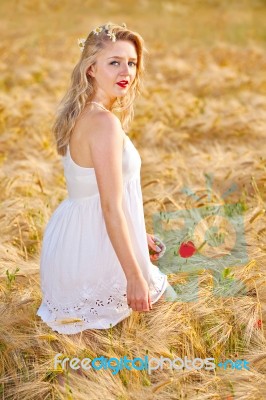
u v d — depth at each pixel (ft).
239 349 11.41
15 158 21.02
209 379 10.44
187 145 22.88
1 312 11.78
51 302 11.43
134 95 11.47
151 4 63.93
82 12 59.36
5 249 13.88
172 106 25.35
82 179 10.62
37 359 11.13
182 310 11.64
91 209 10.87
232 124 23.44
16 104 25.72
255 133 22.75
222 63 36.78
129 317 11.60
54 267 11.14
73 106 10.46
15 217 14.88
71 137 10.53
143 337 11.15
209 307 11.94
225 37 47.29
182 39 46.16
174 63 35.01
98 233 10.89
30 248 14.96
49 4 60.80
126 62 10.47
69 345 10.89
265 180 16.63
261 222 14.60
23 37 44.73
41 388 10.39
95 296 11.14
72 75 10.66
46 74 33.12
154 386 10.14
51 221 11.50
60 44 41.83
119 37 10.49
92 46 10.44
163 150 21.85
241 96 28.43
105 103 10.75
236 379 10.37
